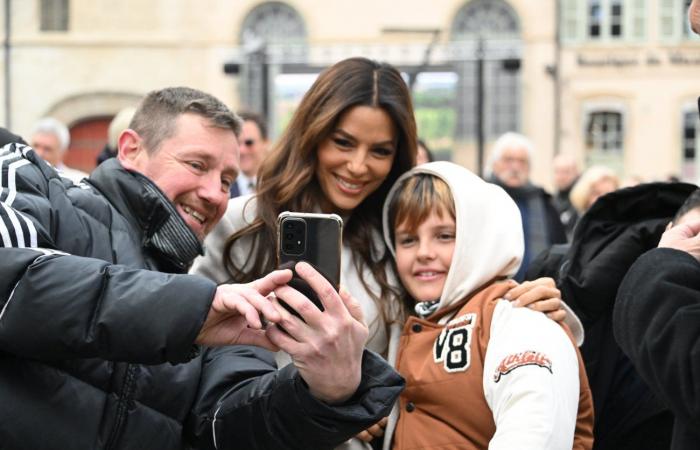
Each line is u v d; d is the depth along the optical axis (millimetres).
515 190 6895
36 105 26047
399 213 3008
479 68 13609
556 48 24891
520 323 2701
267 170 3172
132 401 2332
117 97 26062
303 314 2131
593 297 3072
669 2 25234
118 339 2070
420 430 2771
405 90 3123
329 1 25156
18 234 2148
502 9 25078
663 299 2158
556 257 3455
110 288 2098
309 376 2209
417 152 3191
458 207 2889
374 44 24875
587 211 3223
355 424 2268
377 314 3066
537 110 24922
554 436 2500
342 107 3020
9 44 25203
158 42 25859
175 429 2428
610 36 25422
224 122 2658
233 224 3178
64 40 26016
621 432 3119
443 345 2809
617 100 25359
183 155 2609
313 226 2232
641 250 3090
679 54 25250
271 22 25531
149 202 2520
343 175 3096
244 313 2080
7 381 2143
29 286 2078
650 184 3135
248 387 2443
